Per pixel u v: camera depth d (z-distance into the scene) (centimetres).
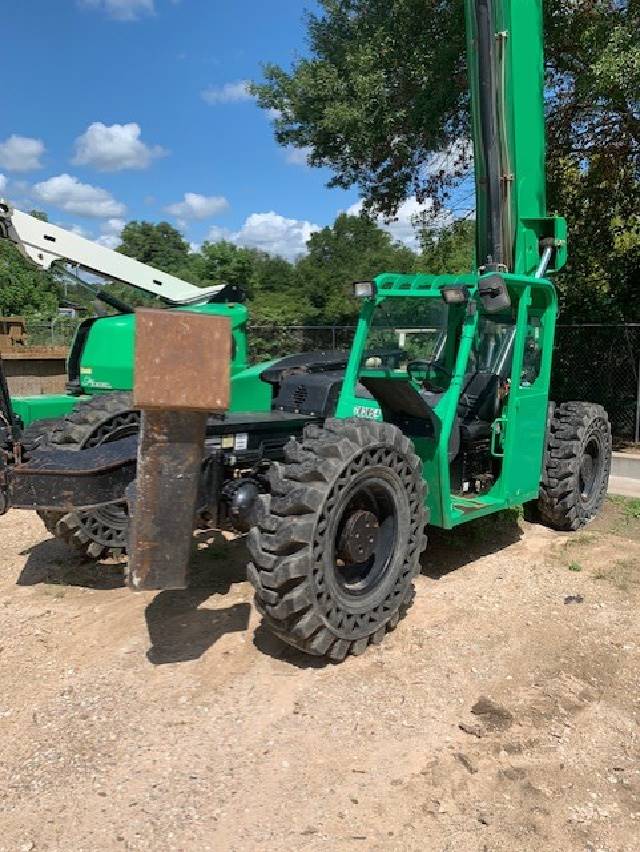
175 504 350
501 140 606
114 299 828
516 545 623
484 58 596
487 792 302
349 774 312
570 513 650
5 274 2789
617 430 1159
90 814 286
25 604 488
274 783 306
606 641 440
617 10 896
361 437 403
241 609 475
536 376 611
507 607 489
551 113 1062
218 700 369
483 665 408
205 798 296
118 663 405
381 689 381
